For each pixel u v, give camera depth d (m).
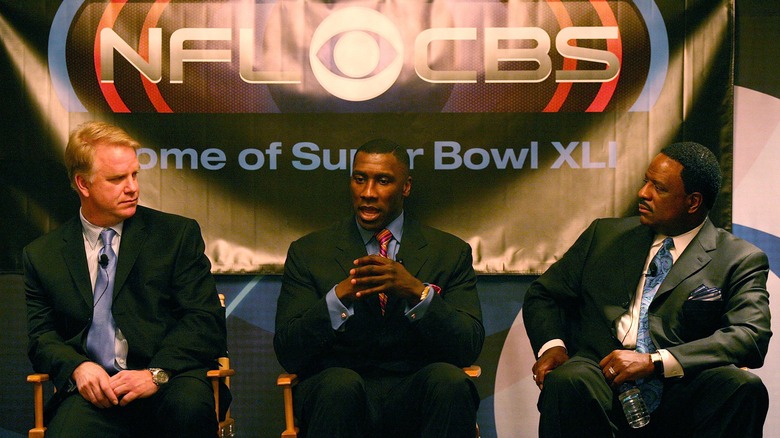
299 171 6.03
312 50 6.01
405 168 5.23
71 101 6.02
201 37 6.01
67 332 4.88
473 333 4.90
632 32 5.96
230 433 5.08
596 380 4.59
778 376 6.05
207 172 6.03
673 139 5.96
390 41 6.00
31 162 6.01
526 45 5.98
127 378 4.55
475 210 6.01
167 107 6.02
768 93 6.05
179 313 4.99
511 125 5.99
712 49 5.94
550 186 6.00
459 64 5.98
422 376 4.66
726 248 4.88
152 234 4.99
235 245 6.04
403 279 4.75
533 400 6.11
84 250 4.91
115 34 6.01
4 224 6.00
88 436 4.48
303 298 5.07
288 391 4.70
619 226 5.19
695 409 4.57
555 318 5.09
